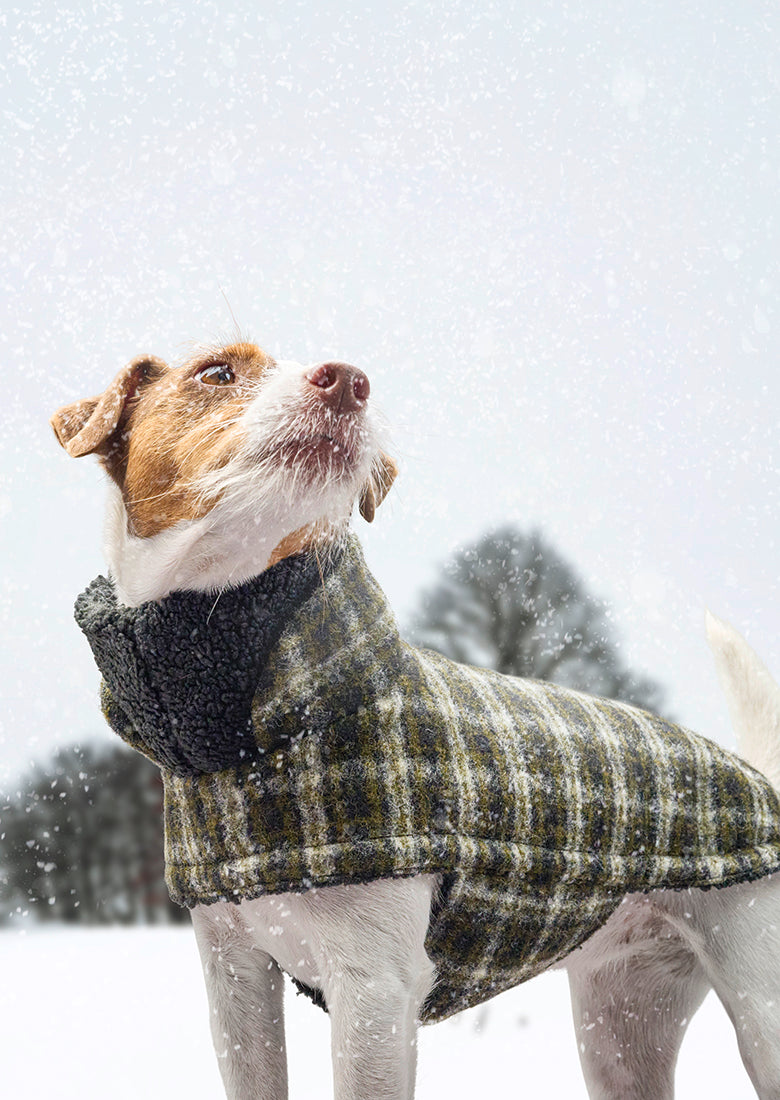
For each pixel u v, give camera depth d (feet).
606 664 23.20
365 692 7.72
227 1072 8.65
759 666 10.80
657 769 9.23
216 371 8.08
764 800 9.63
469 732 8.09
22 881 25.34
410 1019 7.80
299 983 8.43
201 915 8.54
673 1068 10.98
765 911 9.47
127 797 25.91
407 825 7.57
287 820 7.53
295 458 7.40
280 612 7.62
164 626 7.52
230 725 7.56
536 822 8.21
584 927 8.92
